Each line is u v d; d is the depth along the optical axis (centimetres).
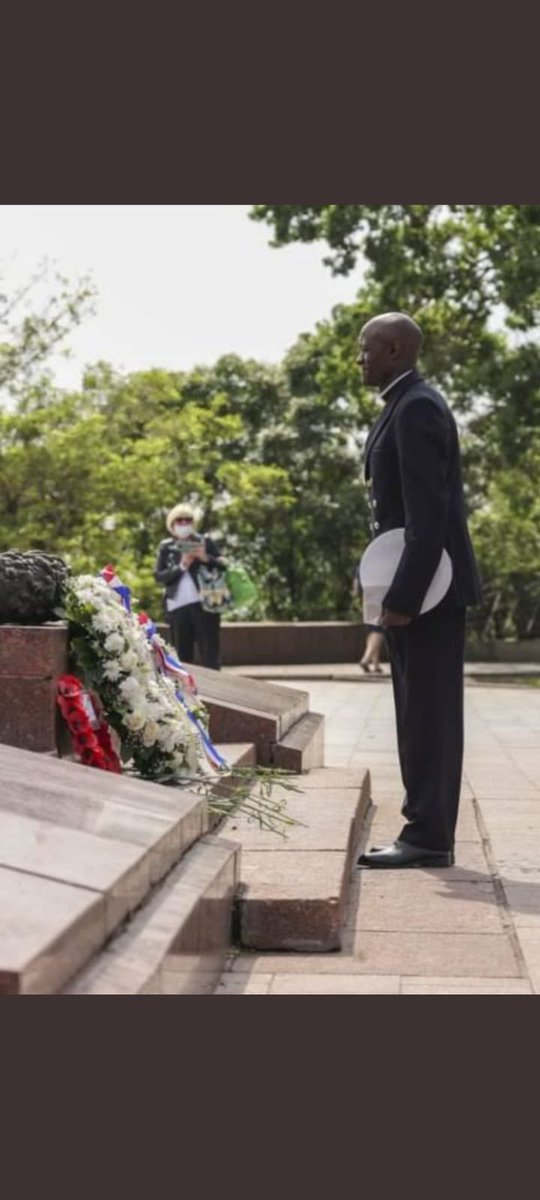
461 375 2695
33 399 2898
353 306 2678
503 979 493
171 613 1641
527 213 2567
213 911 486
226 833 658
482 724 1519
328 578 4169
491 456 3269
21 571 664
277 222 2508
